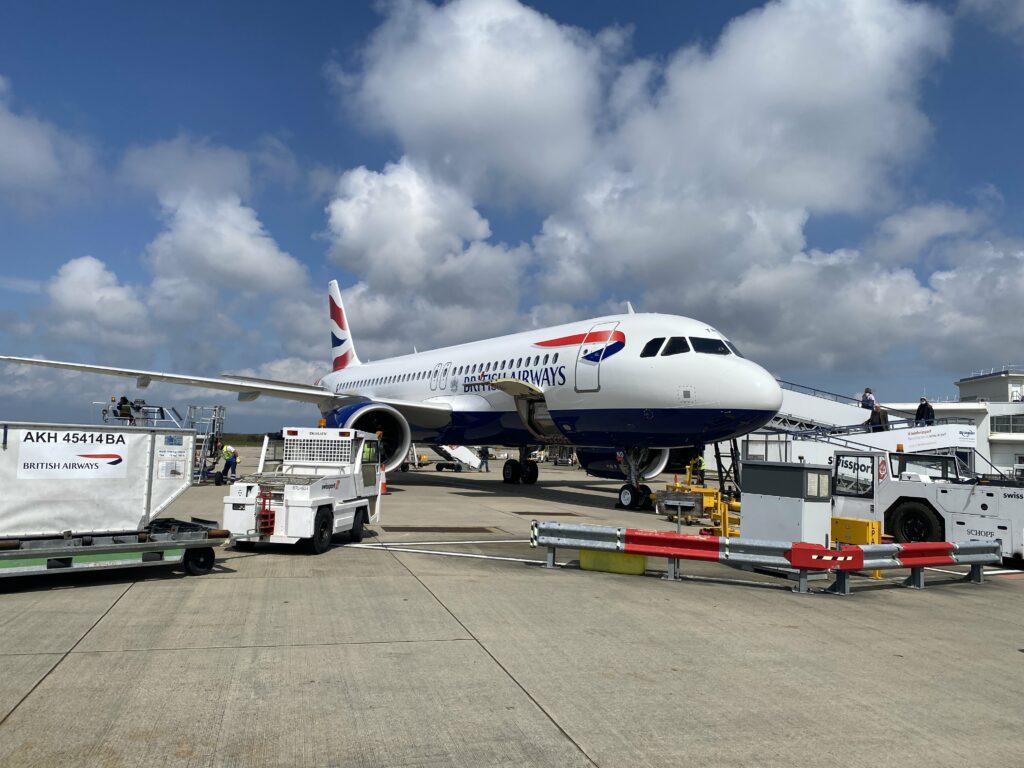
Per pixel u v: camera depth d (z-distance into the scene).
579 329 19.27
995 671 5.65
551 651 5.76
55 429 8.05
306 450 11.39
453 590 7.91
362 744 3.95
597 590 8.25
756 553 8.79
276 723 4.19
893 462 13.55
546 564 9.71
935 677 5.43
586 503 19.98
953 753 4.05
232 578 8.30
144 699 4.50
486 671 5.22
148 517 8.67
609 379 17.56
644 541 9.16
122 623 6.23
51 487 8.00
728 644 6.15
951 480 13.08
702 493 17.38
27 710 4.28
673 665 5.51
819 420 31.17
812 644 6.25
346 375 32.00
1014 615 7.88
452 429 22.81
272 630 6.12
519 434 21.14
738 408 15.73
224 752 3.80
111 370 19.59
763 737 4.19
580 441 19.38
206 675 4.96
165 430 8.85
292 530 9.78
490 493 22.33
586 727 4.27
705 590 8.60
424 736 4.08
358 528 11.51
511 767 3.73
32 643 5.60
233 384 21.19
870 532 10.81
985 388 60.84
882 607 8.08
